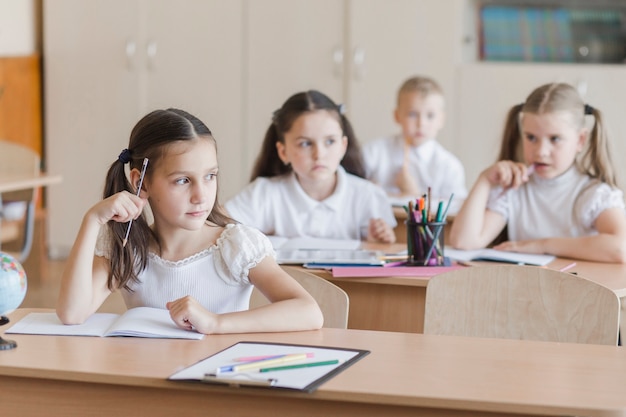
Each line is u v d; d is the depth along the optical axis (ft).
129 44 21.45
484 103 20.47
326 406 5.71
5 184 15.29
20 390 6.11
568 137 11.41
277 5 20.92
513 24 20.98
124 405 5.97
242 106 21.27
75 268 7.10
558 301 8.26
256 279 7.50
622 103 19.98
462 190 16.81
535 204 11.65
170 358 6.21
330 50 20.84
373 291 10.19
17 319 7.37
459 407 5.45
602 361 6.30
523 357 6.37
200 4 21.17
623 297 9.95
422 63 20.57
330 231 12.19
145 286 7.63
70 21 21.65
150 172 7.34
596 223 11.34
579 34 20.89
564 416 5.40
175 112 7.43
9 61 20.85
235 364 5.99
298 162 11.87
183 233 7.65
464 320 8.45
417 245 10.21
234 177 21.48
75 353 6.34
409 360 6.23
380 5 20.56
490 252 11.14
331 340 6.73
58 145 21.98
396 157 16.83
